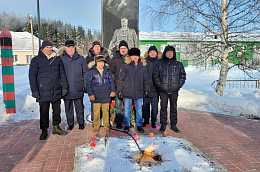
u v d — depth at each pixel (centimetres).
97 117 425
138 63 421
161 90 417
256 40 728
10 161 293
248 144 365
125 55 440
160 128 430
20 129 440
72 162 288
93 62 425
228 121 522
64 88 402
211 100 689
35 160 296
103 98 418
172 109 427
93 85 417
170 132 428
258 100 638
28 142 366
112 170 263
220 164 286
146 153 299
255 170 272
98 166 272
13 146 347
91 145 334
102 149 326
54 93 382
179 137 396
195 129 452
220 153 323
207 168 273
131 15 599
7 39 514
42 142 366
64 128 451
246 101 635
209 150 334
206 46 785
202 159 299
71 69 419
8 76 524
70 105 434
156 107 461
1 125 468
